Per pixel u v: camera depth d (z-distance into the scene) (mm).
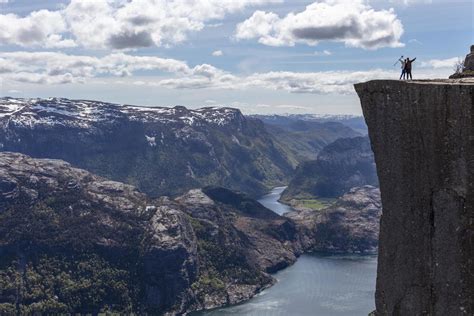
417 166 31312
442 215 30469
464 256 29828
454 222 30125
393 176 32250
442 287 30516
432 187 30812
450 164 30141
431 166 30812
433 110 30516
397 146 31969
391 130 32156
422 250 31281
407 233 31812
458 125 29766
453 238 30141
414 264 31562
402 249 32031
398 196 32125
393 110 31953
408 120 31438
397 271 32219
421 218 31297
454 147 29969
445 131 30203
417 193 31391
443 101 30141
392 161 32219
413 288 31578
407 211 31812
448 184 30234
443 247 30484
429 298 31000
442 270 30531
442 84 30156
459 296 29969
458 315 29938
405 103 31469
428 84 30625
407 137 31547
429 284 31016
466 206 29719
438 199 30578
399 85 31641
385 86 32188
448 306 30312
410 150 31500
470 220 29656
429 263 31031
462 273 29875
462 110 29578
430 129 30703
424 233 31203
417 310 31375
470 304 29641
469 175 29578
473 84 29219
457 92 29656
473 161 29406
